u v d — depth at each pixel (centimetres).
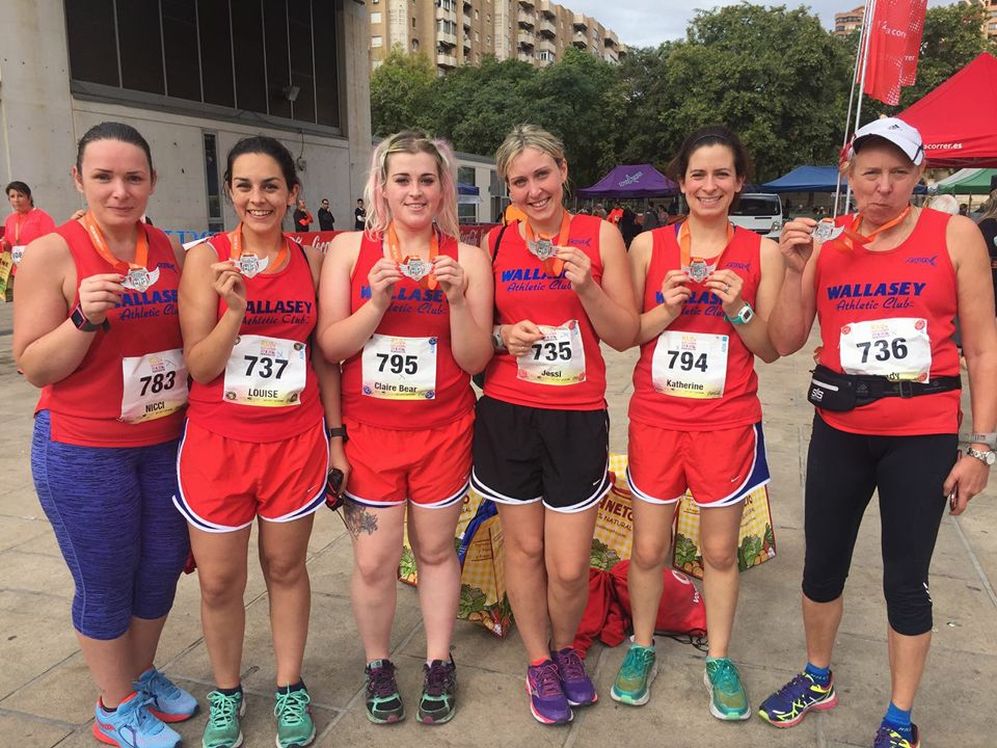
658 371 243
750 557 351
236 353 219
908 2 780
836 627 245
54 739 240
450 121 3750
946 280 206
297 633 242
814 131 2884
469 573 297
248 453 222
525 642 260
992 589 331
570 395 237
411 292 232
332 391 245
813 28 2948
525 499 246
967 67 778
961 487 209
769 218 2205
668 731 245
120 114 1484
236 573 230
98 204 202
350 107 2167
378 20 7006
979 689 262
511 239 243
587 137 3500
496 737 242
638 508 253
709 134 234
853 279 216
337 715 253
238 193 217
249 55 1819
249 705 258
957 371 212
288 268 227
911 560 216
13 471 484
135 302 210
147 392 215
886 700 258
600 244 239
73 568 221
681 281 231
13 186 796
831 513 231
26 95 1308
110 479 213
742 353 241
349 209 2206
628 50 3478
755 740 240
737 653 288
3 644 294
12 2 1276
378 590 246
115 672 232
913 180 204
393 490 240
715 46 3095
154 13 1561
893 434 212
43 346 195
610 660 284
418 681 272
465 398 248
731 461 240
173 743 235
